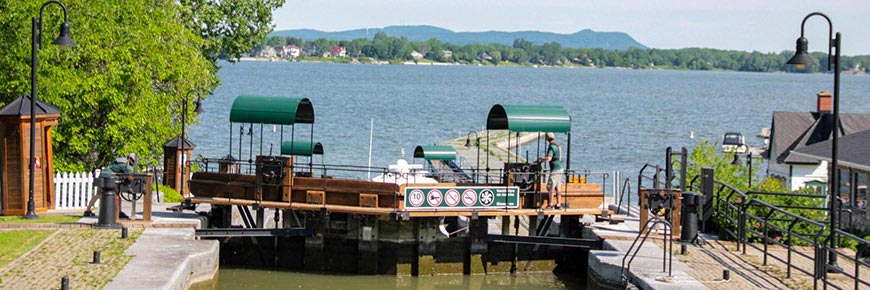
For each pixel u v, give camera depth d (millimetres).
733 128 163500
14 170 41781
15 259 33656
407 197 42000
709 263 36438
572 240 41625
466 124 148500
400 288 41750
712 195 42156
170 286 30812
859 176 52062
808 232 40812
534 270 44750
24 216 41188
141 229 39906
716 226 42438
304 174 45156
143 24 58219
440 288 42031
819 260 31453
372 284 42188
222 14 84125
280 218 51219
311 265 44062
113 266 33000
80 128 53625
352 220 43531
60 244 36344
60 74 50812
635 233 41969
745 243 38406
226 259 44344
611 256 37781
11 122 41656
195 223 41094
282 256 44500
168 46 60438
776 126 78625
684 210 40344
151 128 57188
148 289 29969
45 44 50219
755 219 37906
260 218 44000
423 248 43406
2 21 49312
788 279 33688
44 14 50281
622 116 185250
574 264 45156
